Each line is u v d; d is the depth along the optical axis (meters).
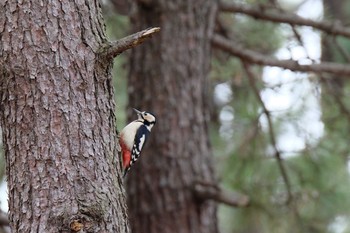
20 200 7.20
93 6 7.64
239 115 15.84
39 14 7.39
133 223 12.80
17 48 7.34
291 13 14.45
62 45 7.38
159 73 13.04
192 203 12.80
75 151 7.23
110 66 7.58
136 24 13.26
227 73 15.16
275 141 14.52
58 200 7.10
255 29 15.62
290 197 14.74
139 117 12.20
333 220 15.46
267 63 14.13
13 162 7.29
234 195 12.74
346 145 14.95
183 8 13.22
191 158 12.90
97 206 7.11
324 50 16.78
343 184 15.23
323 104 14.87
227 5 14.18
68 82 7.34
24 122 7.26
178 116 12.96
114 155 7.50
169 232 12.68
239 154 15.05
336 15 18.47
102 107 7.47
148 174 12.83
